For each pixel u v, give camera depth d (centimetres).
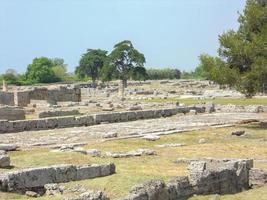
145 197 2072
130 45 15012
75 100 9738
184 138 4772
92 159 3291
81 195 1989
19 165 2988
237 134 4988
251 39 5594
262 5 5897
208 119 6381
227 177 2594
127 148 4178
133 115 6438
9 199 2341
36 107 8006
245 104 8469
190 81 16262
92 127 5634
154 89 14200
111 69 14975
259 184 2812
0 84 16338
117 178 2700
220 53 5606
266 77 5212
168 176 2836
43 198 2303
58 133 5088
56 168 2630
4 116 5891
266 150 4081
